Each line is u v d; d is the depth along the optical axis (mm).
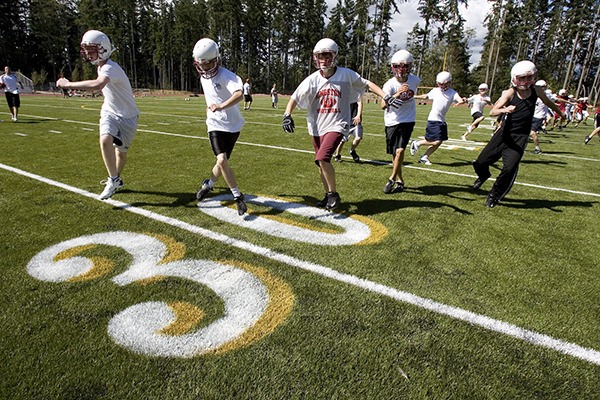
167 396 1687
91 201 4258
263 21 64688
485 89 10797
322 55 3684
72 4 65062
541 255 3316
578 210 4715
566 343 2146
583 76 48750
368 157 7738
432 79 49594
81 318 2199
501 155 4754
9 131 9477
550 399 1761
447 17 48719
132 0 63781
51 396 1657
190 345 2012
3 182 4867
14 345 1960
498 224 4066
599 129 11422
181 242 3266
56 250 3043
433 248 3346
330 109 3883
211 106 3744
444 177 6215
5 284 2525
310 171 6086
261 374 1830
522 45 56438
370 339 2100
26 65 58875
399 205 4570
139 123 12367
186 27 63656
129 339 2041
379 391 1752
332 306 2396
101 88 3873
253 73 67000
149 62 69375
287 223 3801
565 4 52938
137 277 2672
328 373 1848
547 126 17578
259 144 8742
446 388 1787
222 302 2408
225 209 4164
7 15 55031
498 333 2205
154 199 4414
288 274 2773
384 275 2812
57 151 7039
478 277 2857
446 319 2309
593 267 3121
